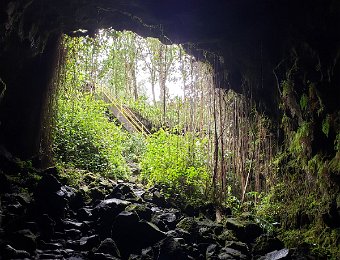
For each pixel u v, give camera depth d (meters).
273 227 8.04
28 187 7.06
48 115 9.25
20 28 6.70
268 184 9.29
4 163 7.31
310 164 7.53
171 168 9.79
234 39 7.81
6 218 5.61
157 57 14.12
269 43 7.60
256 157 9.55
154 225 6.87
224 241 7.20
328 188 7.02
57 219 6.48
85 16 7.72
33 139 8.61
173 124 12.69
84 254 5.72
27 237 5.33
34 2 6.65
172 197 9.45
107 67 14.92
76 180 8.74
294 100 7.66
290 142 8.51
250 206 9.34
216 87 9.51
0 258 4.77
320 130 7.20
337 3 5.75
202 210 9.00
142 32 8.52
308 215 7.54
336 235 6.62
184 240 6.76
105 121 13.02
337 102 6.46
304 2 6.34
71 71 11.51
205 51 9.16
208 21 7.31
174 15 7.25
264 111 9.13
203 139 10.16
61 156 10.16
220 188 9.38
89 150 11.17
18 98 8.20
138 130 16.80
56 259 5.27
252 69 8.49
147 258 5.99
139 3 7.05
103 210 7.12
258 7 6.89
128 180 11.05
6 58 7.32
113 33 11.33
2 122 8.09
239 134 9.56
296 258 6.35
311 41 6.54
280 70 7.79
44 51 8.43
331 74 6.33
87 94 13.82
